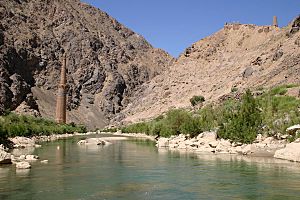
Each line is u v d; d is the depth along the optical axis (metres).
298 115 54.81
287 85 90.12
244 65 178.88
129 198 23.52
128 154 53.12
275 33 199.00
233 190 25.55
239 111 57.53
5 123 81.00
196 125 69.94
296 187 26.03
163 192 25.34
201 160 43.09
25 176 31.14
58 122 180.38
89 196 24.09
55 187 26.80
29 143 73.50
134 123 178.50
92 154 53.38
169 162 41.69
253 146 49.31
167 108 187.62
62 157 48.34
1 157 38.22
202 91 183.25
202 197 23.72
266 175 31.00
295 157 40.25
